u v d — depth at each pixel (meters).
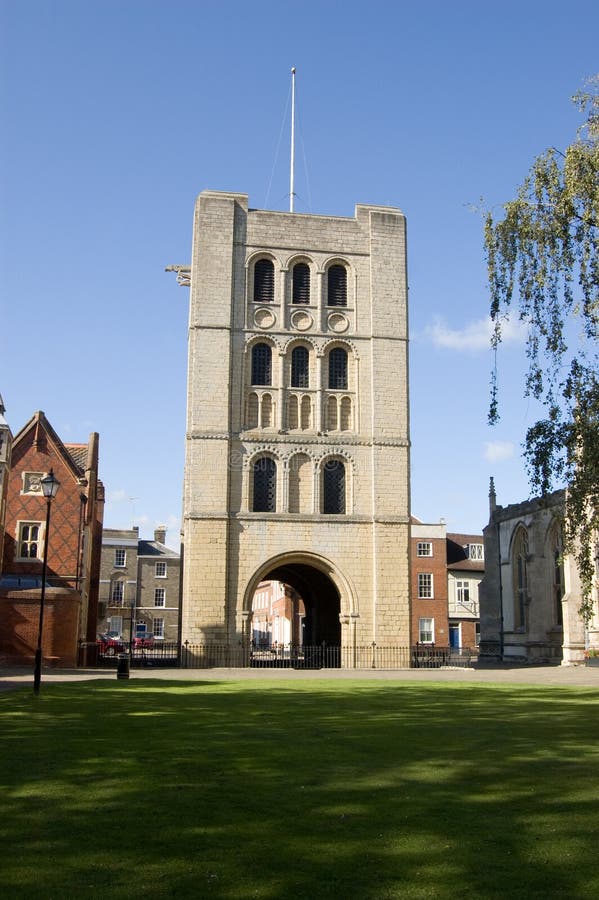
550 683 37.06
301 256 54.03
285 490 51.12
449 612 91.75
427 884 7.88
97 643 54.84
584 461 24.19
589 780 12.56
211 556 49.19
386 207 55.81
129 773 12.74
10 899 7.32
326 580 58.31
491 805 10.90
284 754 14.74
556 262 25.27
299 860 8.53
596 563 57.69
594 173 24.31
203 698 26.27
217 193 53.41
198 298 51.78
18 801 10.80
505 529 70.06
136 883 7.78
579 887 7.82
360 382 53.28
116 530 99.62
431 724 19.52
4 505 46.16
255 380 52.69
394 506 51.88
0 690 27.92
